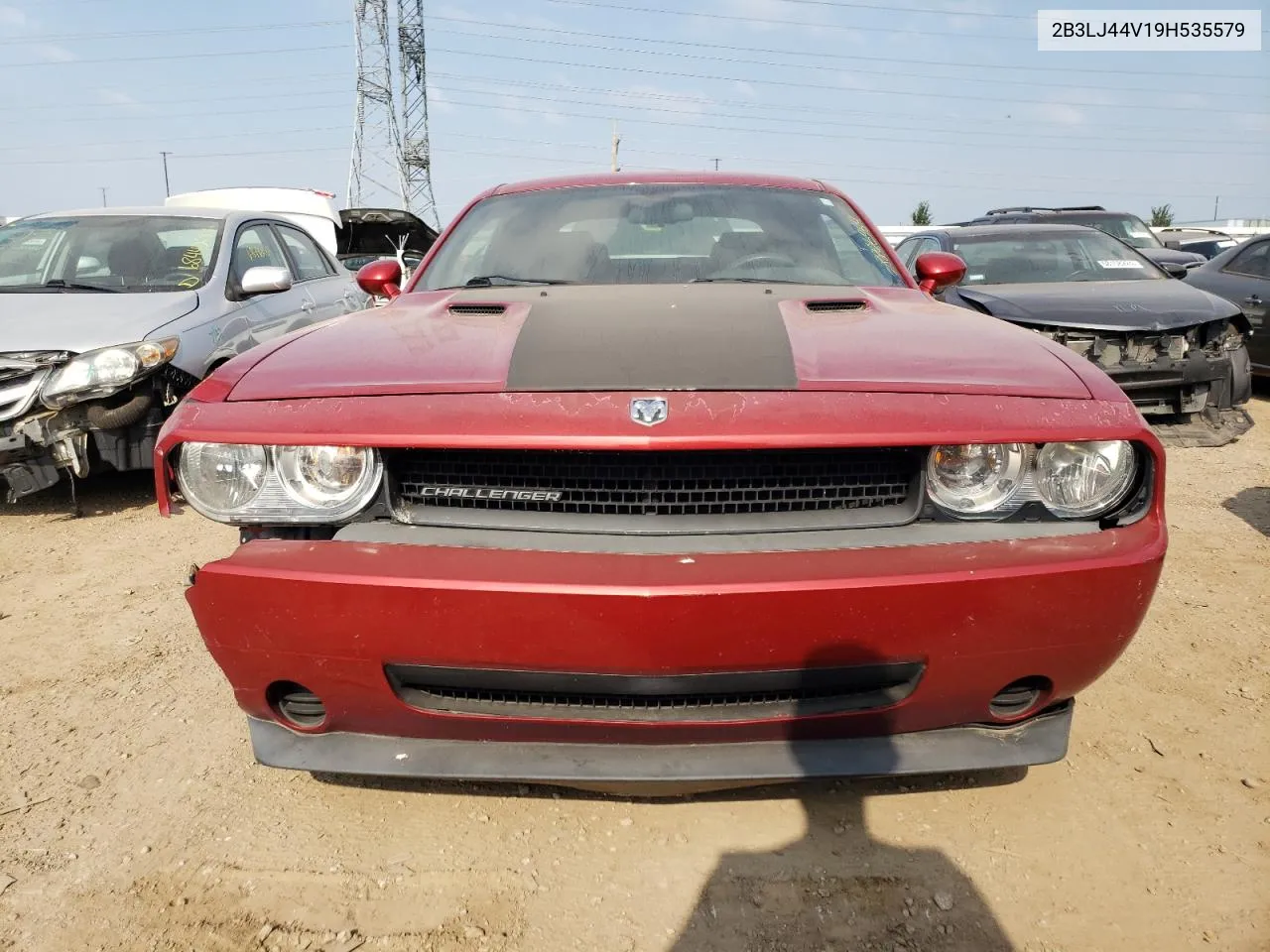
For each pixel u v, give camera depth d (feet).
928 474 5.66
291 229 21.76
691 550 5.48
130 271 17.21
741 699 5.72
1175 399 18.89
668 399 5.58
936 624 5.35
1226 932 5.77
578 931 5.84
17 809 7.12
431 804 7.07
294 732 6.23
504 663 5.42
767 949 5.69
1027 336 7.00
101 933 5.86
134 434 14.64
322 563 5.53
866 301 7.86
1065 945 5.70
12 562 12.84
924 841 6.61
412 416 5.65
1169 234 51.34
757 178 10.83
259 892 6.20
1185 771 7.48
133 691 9.01
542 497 5.73
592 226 9.78
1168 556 12.51
